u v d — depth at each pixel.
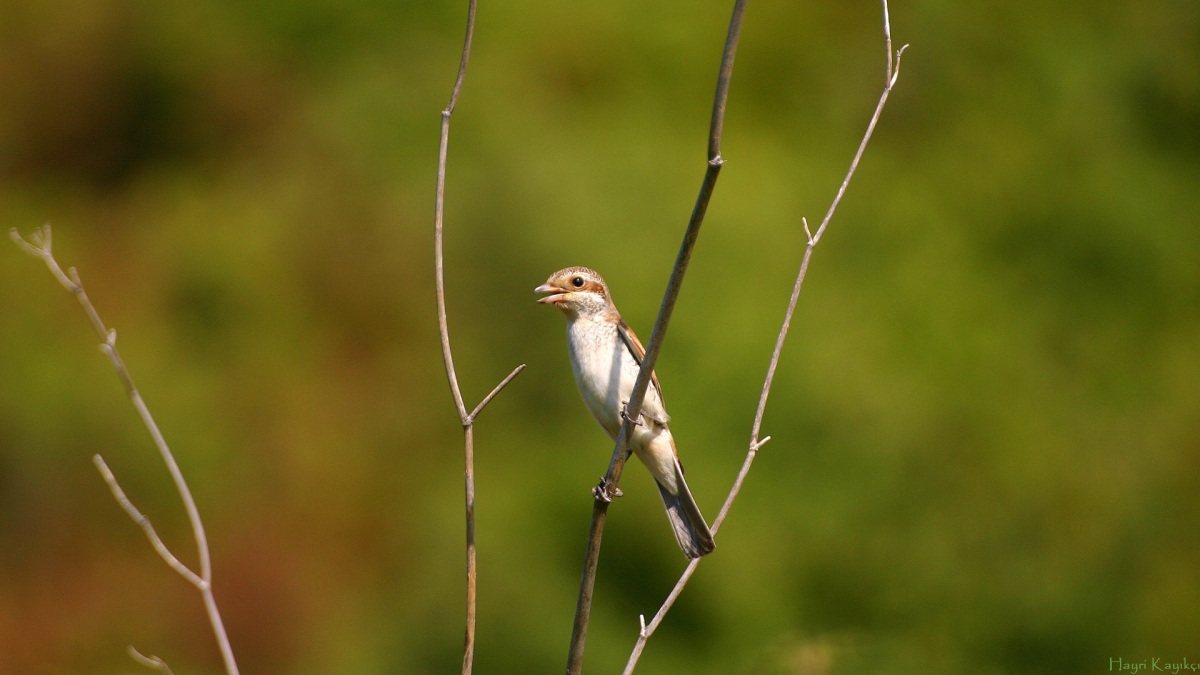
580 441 13.08
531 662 12.14
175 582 13.98
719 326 13.30
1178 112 16.91
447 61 16.80
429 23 17.36
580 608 5.09
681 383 12.88
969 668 12.29
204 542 4.23
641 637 4.96
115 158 18.06
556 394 13.70
